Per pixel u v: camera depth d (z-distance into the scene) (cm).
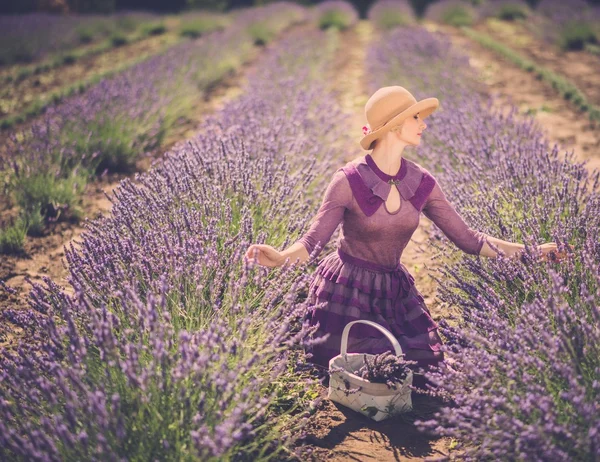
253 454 304
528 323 315
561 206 440
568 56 1627
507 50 1622
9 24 2277
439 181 584
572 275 347
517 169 514
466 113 826
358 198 355
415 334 370
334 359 353
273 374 310
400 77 1192
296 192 485
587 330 293
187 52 1587
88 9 3228
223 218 437
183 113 1058
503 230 415
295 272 369
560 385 290
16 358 303
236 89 1330
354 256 373
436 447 323
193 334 319
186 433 275
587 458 256
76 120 846
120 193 468
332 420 346
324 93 1081
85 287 353
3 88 1413
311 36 2097
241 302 357
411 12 2727
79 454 256
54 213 670
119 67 1538
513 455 268
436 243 486
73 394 261
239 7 3622
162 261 365
